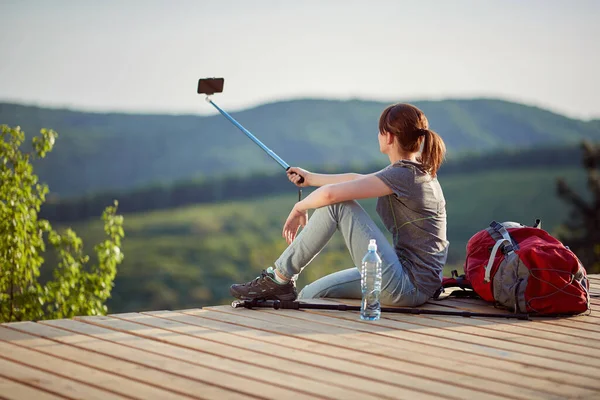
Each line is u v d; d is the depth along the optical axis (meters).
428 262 3.47
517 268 3.44
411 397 2.35
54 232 6.02
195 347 2.84
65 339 2.91
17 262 5.66
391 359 2.75
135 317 3.30
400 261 3.49
